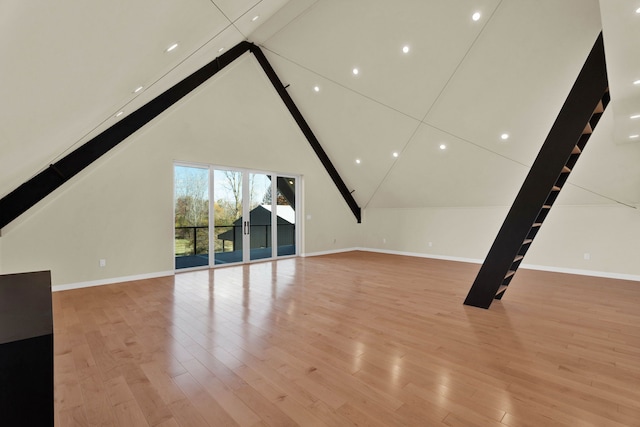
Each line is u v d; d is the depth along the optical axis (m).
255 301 3.87
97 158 4.53
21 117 1.51
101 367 2.24
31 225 4.15
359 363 2.30
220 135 5.89
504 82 4.21
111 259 4.79
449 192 6.61
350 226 8.66
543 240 5.88
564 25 3.44
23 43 0.95
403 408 1.78
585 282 4.89
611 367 2.24
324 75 5.65
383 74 5.00
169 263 5.37
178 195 5.62
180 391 1.95
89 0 1.00
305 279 5.10
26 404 0.96
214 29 2.73
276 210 7.10
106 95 2.32
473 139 5.14
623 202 5.04
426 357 2.40
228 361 2.33
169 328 2.98
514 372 2.17
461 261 6.94
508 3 3.54
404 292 4.30
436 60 4.41
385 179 7.20
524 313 3.42
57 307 3.62
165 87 4.40
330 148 7.30
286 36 5.33
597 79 3.04
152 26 1.68
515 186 5.68
